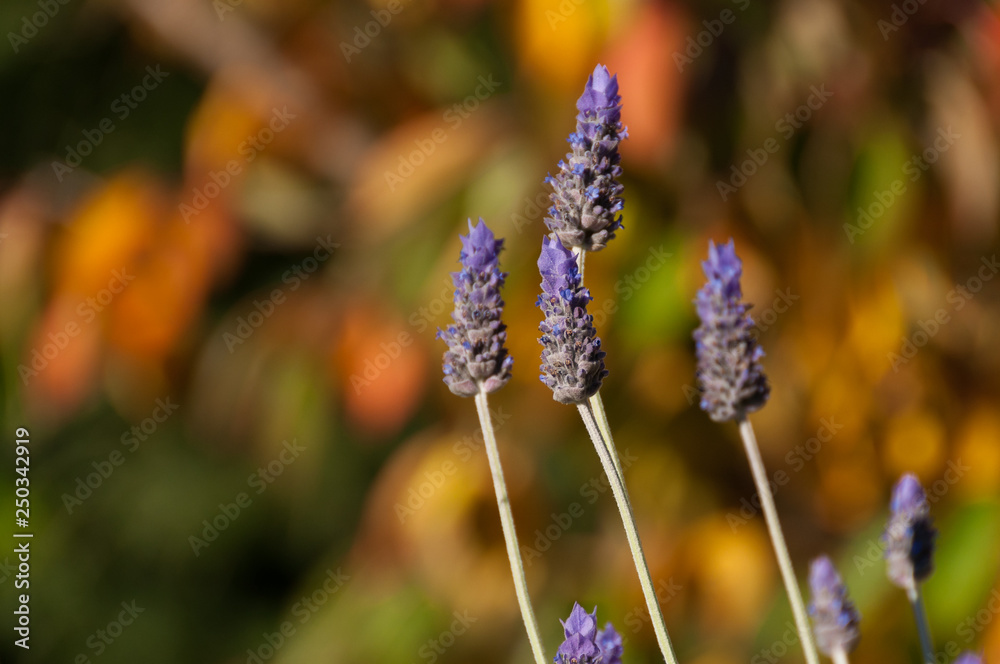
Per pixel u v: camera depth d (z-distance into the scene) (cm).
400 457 139
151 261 136
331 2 147
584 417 82
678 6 109
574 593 137
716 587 124
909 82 116
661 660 129
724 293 85
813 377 119
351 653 141
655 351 123
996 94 114
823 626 87
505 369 83
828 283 116
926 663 87
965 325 121
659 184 116
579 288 82
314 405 142
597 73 84
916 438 121
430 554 137
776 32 113
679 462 129
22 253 139
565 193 84
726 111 114
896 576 87
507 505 82
